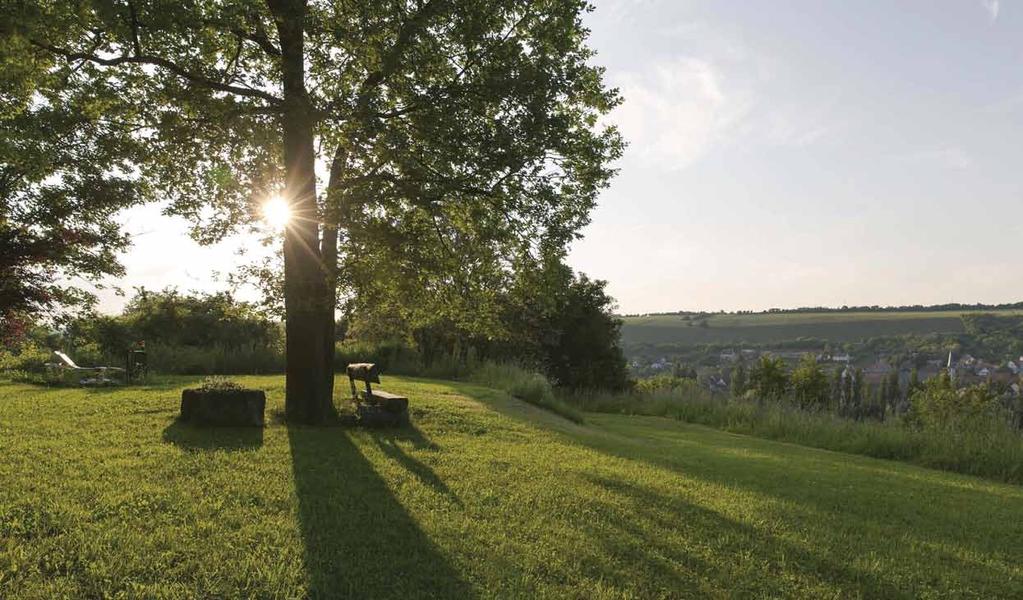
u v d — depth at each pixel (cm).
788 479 1038
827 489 980
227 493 659
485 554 557
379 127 974
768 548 640
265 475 743
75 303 1596
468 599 473
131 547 503
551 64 1132
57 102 1059
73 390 1419
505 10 1145
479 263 1259
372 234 1046
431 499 700
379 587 481
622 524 673
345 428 1097
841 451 1669
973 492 1084
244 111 990
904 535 745
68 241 1512
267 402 1277
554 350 3803
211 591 447
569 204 1251
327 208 1023
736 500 827
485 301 1327
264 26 1174
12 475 671
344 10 1054
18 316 1504
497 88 1052
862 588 565
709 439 1686
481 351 3098
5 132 1014
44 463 730
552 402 1877
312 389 1116
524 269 1280
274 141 1038
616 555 583
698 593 521
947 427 1606
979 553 701
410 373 2534
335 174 1156
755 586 545
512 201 1143
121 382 1631
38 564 466
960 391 3300
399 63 994
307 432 1016
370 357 2558
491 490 755
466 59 1145
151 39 974
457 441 1078
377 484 742
